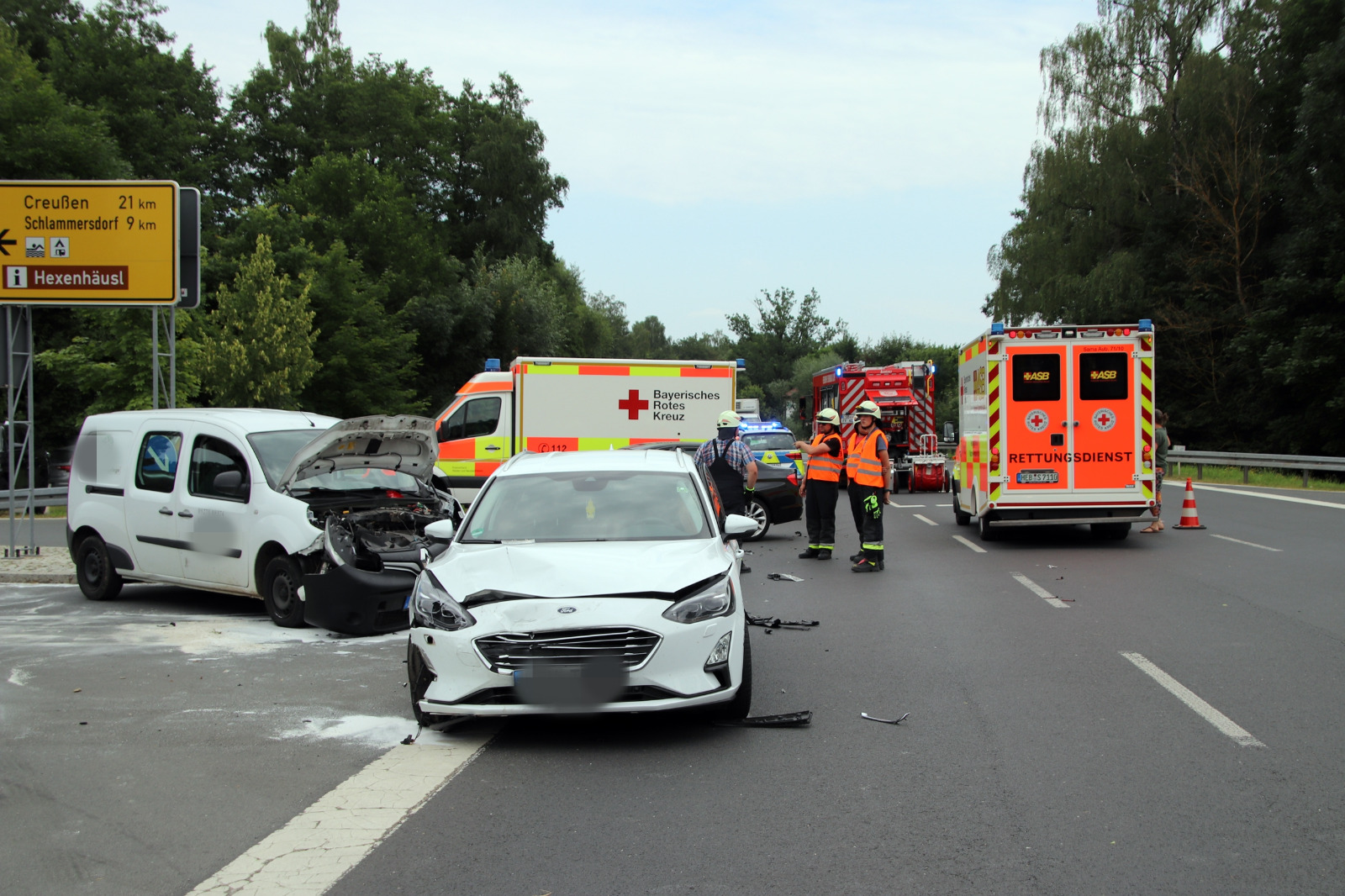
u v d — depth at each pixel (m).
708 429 17.38
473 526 6.67
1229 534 15.09
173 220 14.80
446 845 4.20
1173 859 3.91
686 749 5.46
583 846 4.15
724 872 3.88
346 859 4.07
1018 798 4.60
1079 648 7.71
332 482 10.12
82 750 5.59
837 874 3.83
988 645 7.92
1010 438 14.12
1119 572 11.63
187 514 9.94
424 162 55.91
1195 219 37.59
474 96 59.59
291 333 28.80
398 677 7.26
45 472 33.06
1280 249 36.06
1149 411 14.02
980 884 3.72
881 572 12.08
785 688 6.70
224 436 9.90
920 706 6.21
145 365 26.06
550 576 5.68
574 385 17.19
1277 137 38.09
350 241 45.62
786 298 89.56
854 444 12.26
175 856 4.13
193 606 10.54
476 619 5.45
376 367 40.19
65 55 42.47
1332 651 7.44
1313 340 33.25
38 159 32.34
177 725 6.09
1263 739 5.40
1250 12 37.47
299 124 53.00
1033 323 39.88
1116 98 38.16
